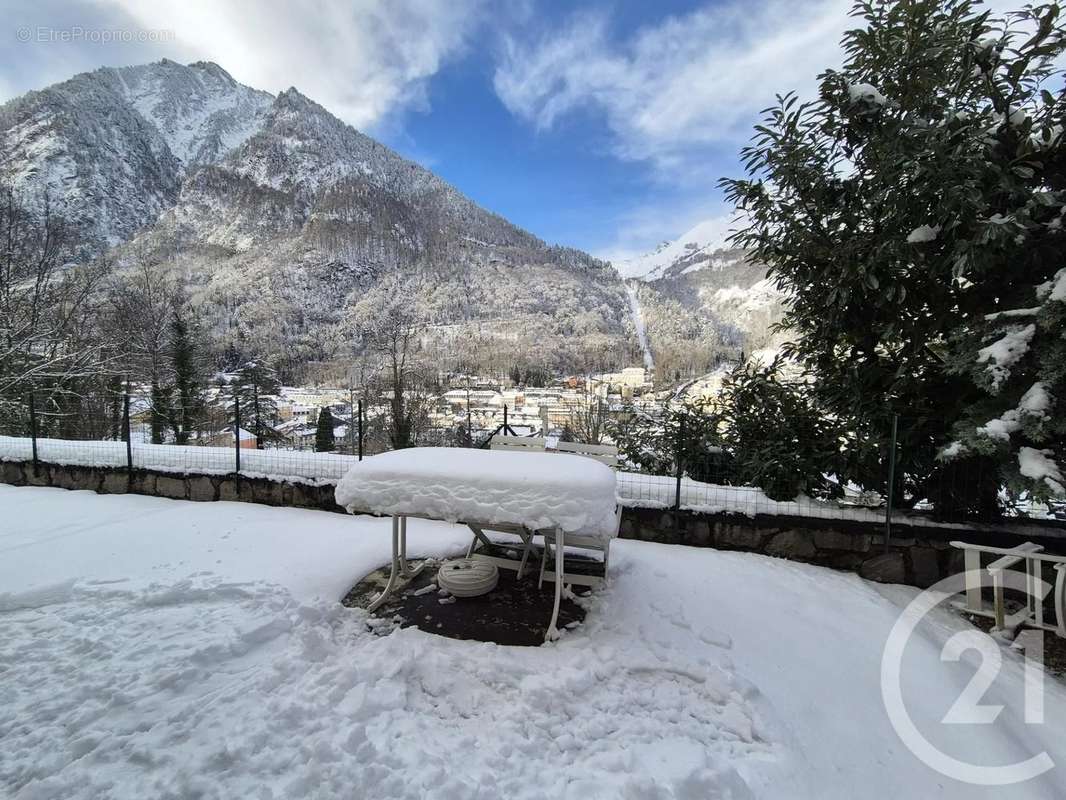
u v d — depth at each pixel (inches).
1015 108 124.1
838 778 71.8
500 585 130.0
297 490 194.7
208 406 479.2
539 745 75.4
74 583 124.6
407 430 367.6
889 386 148.6
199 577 126.6
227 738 72.7
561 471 105.4
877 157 132.9
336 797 63.7
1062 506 139.3
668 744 76.3
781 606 121.6
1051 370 109.9
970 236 119.0
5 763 69.1
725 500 159.3
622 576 134.3
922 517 144.2
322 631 102.8
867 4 137.3
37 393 407.2
